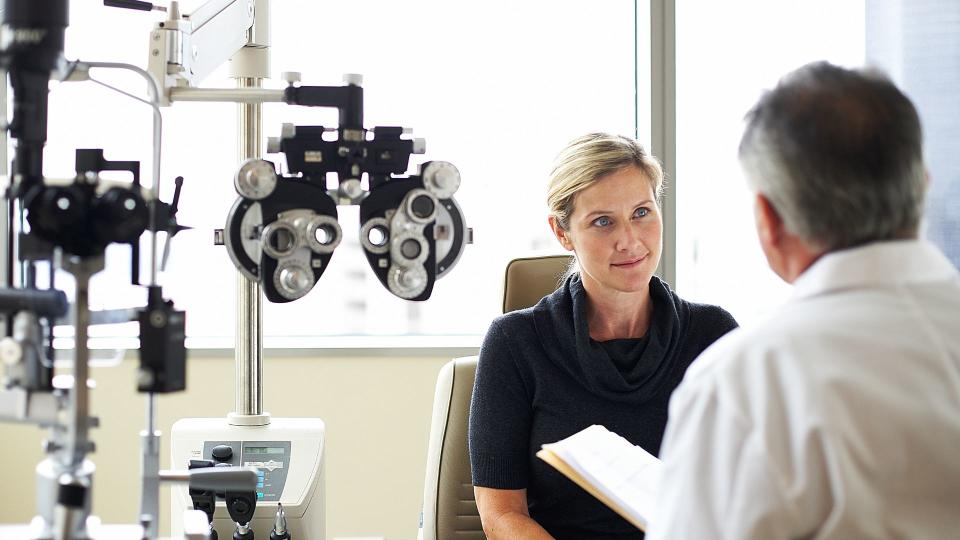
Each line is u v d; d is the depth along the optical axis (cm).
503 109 298
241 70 184
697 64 298
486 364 181
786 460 83
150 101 122
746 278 301
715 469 87
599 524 172
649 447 175
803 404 83
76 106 278
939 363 85
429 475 196
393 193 128
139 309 112
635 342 181
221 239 131
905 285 89
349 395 281
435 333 301
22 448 272
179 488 179
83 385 105
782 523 83
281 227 126
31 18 107
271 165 126
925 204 93
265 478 179
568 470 138
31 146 110
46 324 112
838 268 90
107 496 271
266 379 279
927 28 289
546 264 200
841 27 294
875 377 84
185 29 145
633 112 301
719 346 93
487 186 299
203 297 289
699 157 298
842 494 81
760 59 298
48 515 108
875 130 89
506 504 175
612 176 170
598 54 300
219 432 186
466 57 296
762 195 95
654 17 284
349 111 130
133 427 272
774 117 93
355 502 283
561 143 300
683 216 295
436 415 198
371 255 128
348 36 291
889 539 82
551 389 177
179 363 113
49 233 103
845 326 86
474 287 301
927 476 83
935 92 289
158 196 121
